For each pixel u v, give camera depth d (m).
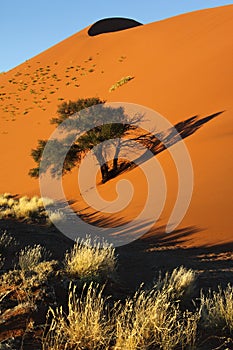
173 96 35.06
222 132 22.61
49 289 4.69
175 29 67.44
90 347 3.59
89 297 4.27
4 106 63.03
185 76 38.91
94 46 79.75
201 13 71.56
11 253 9.38
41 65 82.19
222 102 28.83
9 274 5.18
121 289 5.95
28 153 43.03
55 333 3.79
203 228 12.56
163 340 3.71
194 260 9.73
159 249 11.09
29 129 50.97
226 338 4.44
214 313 4.89
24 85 71.12
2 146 47.97
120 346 3.55
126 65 60.19
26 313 4.07
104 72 62.16
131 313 4.51
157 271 8.53
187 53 48.94
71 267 5.94
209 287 7.13
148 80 44.59
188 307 5.78
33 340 3.64
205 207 14.41
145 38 70.25
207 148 21.22
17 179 36.59
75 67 72.00
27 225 15.09
